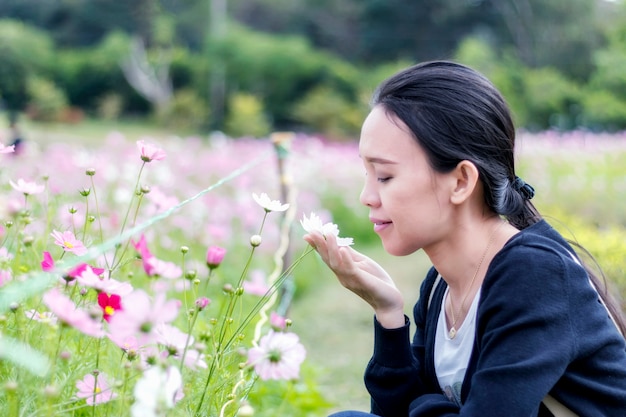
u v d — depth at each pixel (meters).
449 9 33.12
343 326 4.46
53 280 1.43
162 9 32.62
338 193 8.37
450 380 1.45
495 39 32.94
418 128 1.34
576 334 1.24
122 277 2.08
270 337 1.41
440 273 1.46
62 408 1.38
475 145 1.36
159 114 26.31
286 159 3.27
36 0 33.97
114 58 29.30
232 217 5.27
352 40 33.66
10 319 1.52
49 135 14.67
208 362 1.58
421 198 1.36
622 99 20.91
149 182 4.74
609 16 31.17
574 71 31.06
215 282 3.26
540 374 1.20
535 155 11.63
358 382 3.44
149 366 1.32
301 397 2.78
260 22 33.88
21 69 27.42
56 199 2.60
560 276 1.27
